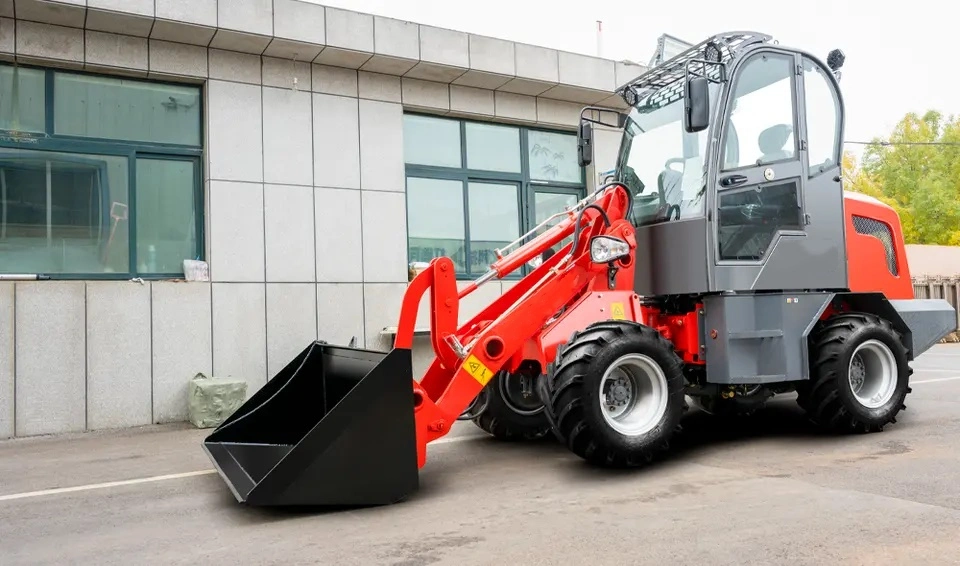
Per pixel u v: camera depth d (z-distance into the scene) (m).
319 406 4.95
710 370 4.96
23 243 6.91
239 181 7.75
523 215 9.86
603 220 5.00
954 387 8.16
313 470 3.74
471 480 4.52
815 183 5.39
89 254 7.18
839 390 5.18
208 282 7.47
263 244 7.82
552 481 4.41
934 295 16.53
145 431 6.81
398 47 8.18
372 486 3.89
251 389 7.66
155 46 7.42
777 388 5.45
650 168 5.56
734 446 5.22
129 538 3.56
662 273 5.23
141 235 7.46
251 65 7.90
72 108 7.18
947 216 29.94
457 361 4.43
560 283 4.75
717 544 3.10
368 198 8.48
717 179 4.94
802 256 5.22
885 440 5.21
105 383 6.91
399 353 4.00
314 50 7.86
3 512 4.10
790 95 5.36
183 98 7.73
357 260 8.36
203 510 4.04
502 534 3.38
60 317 6.73
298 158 8.10
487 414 5.73
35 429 6.59
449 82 9.12
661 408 4.54
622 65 9.90
